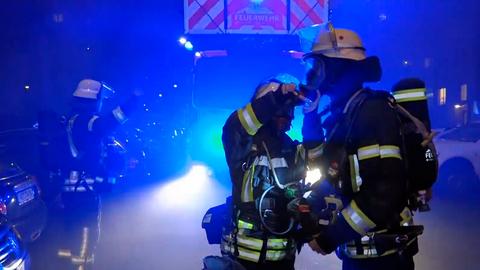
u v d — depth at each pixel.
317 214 2.42
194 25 8.63
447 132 10.54
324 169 2.53
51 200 5.09
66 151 4.52
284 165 2.60
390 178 2.21
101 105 4.65
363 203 2.24
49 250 5.01
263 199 2.53
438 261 5.86
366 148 2.25
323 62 2.49
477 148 9.62
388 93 2.39
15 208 5.03
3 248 3.96
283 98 2.47
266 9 8.58
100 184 4.62
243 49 8.79
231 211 2.70
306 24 8.57
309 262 5.88
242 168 2.61
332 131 2.46
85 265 4.59
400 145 2.29
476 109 23.80
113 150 4.75
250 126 2.51
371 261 2.44
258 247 2.56
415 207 2.61
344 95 2.49
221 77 8.83
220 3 8.58
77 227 4.55
